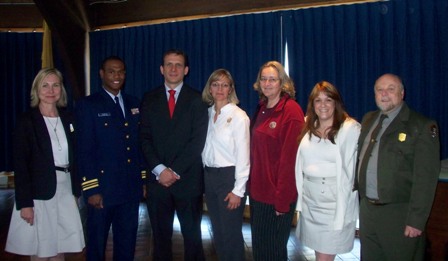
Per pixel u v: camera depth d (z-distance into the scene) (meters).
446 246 2.23
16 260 3.20
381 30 3.80
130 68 5.01
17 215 2.30
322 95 2.10
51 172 2.29
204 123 2.52
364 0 3.85
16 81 5.39
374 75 3.83
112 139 2.50
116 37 5.12
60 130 2.38
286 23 4.16
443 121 3.60
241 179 2.33
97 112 2.48
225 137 2.40
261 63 4.31
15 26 5.38
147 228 4.05
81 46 5.14
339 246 2.10
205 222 4.29
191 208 2.55
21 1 5.38
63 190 2.37
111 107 2.54
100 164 2.48
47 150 2.29
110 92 2.58
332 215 2.09
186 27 4.71
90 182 2.41
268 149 2.24
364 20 3.84
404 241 2.01
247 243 3.64
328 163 2.10
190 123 2.54
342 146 2.08
